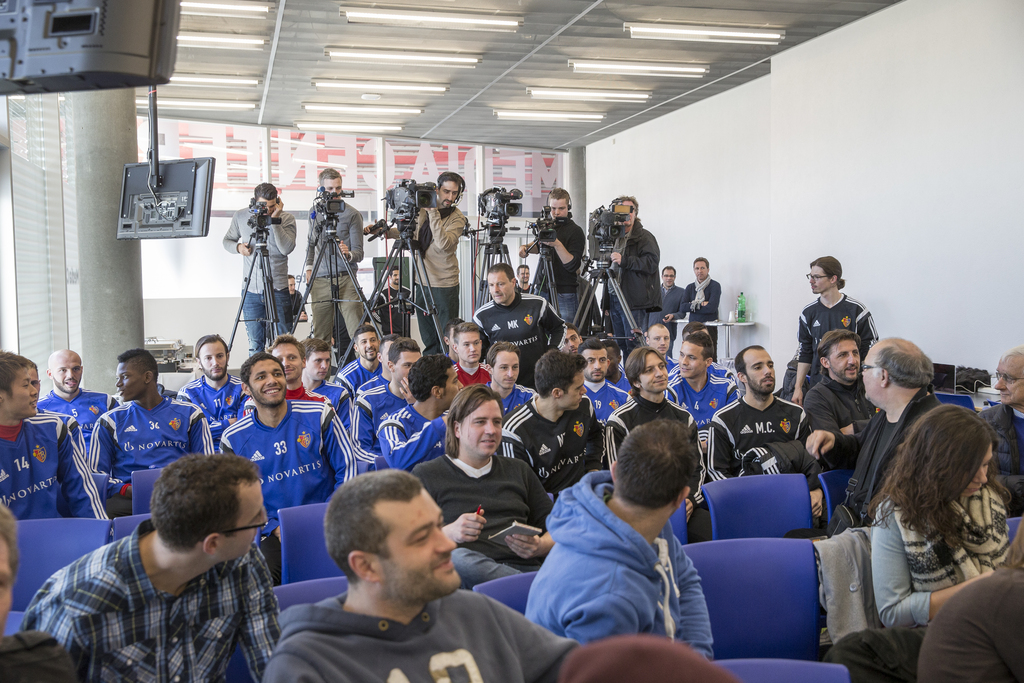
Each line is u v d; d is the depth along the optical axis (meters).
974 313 5.62
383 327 6.37
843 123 6.67
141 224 4.53
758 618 1.99
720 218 9.08
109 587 1.42
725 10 6.26
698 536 3.07
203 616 1.52
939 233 5.86
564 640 1.46
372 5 6.08
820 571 2.01
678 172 9.78
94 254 5.75
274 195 5.70
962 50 5.62
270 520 3.05
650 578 1.58
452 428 2.63
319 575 2.39
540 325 4.82
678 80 8.40
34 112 5.36
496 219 5.74
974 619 1.36
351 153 10.78
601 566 1.54
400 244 5.56
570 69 7.89
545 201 12.16
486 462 2.63
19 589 2.16
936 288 5.90
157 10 1.83
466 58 7.46
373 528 1.25
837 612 1.98
